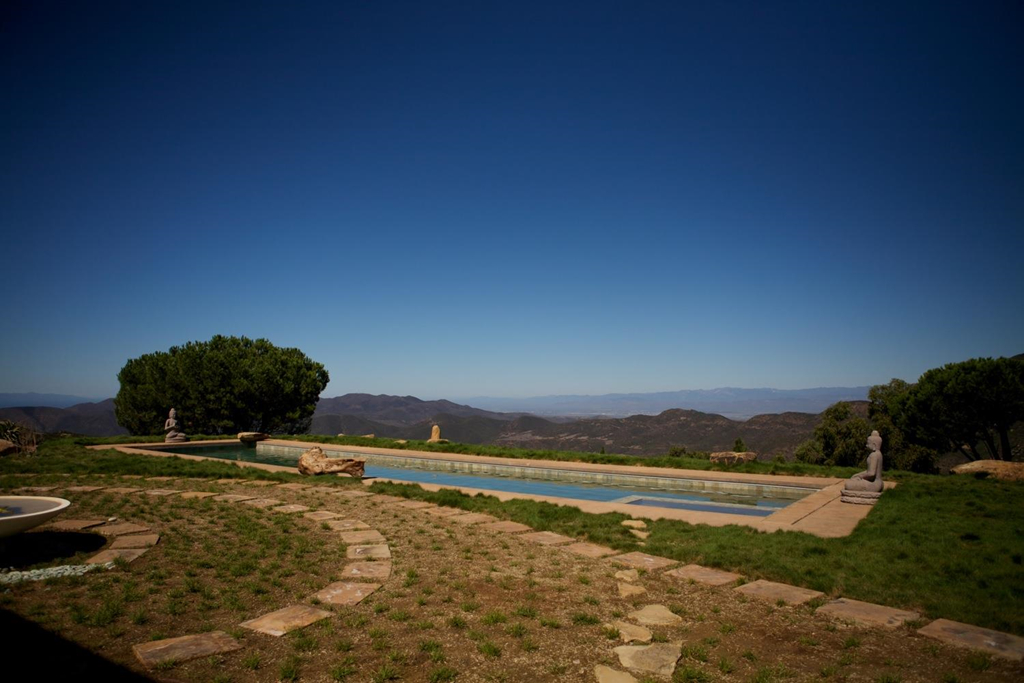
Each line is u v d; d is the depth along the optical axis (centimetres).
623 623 527
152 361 3603
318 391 3912
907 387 2608
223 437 2980
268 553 731
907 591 608
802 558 740
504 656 456
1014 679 424
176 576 626
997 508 1055
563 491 1552
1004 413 2116
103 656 434
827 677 428
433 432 2797
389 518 970
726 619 541
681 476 1662
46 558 674
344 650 458
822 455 2970
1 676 390
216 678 406
